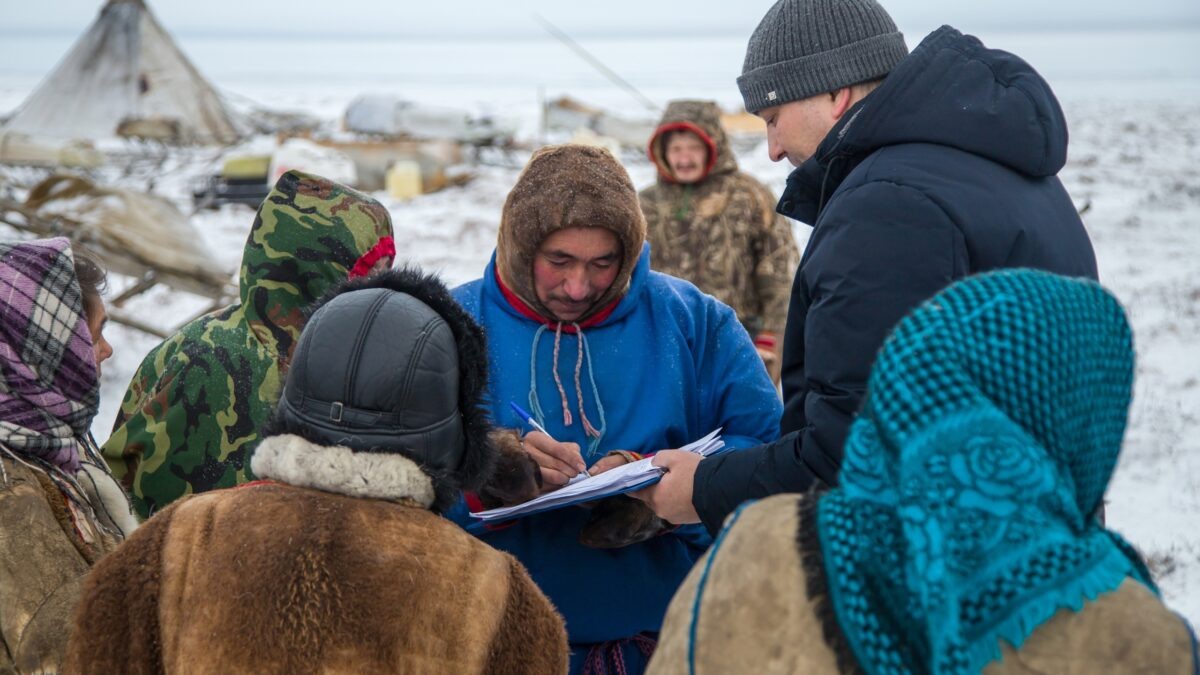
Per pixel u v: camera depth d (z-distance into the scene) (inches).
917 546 46.8
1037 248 83.4
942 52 87.8
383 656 62.9
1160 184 981.2
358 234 104.7
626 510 96.7
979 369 48.8
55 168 970.1
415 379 66.4
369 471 65.4
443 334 68.7
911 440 48.2
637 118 1226.0
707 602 53.4
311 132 1255.5
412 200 936.3
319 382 66.4
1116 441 52.4
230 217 820.6
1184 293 482.6
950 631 45.8
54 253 87.7
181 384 100.3
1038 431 49.0
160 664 64.0
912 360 49.4
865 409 53.2
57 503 82.0
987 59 88.4
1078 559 48.2
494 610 67.0
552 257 97.2
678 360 104.8
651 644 104.9
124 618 64.7
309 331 68.1
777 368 204.8
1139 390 333.1
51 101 1024.9
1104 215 762.8
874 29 96.1
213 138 1050.7
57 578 77.0
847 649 49.5
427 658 64.0
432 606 64.6
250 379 100.9
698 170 206.1
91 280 92.7
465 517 102.3
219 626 62.5
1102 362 50.8
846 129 89.9
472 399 70.9
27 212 358.0
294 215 103.3
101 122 1013.8
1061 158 89.0
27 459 82.2
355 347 66.4
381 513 66.1
